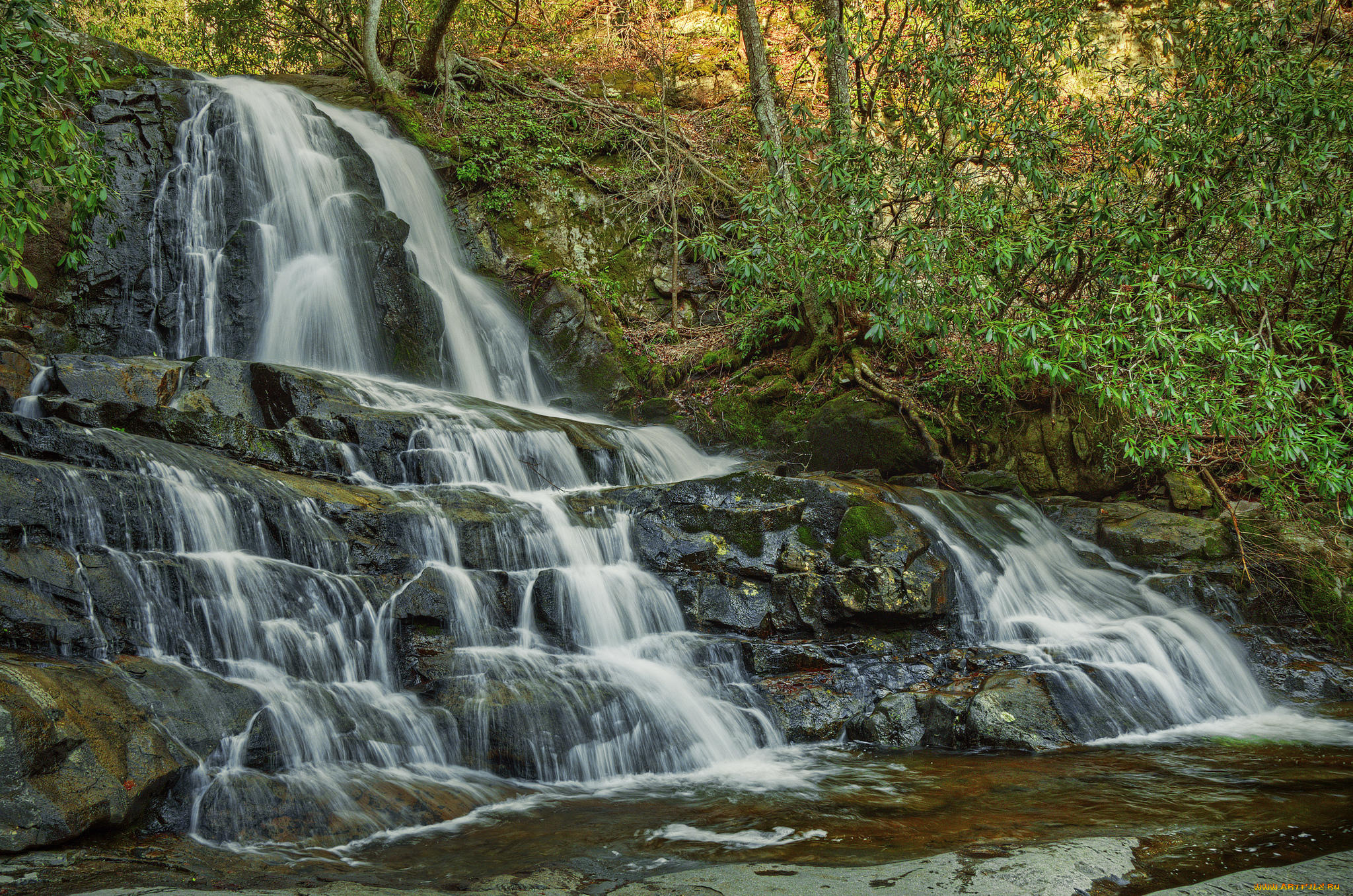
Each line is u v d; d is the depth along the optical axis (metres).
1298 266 9.96
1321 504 9.87
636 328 15.04
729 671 7.09
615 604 7.34
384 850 4.42
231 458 7.11
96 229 10.65
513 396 13.47
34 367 7.84
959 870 3.93
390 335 11.72
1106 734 6.76
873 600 7.73
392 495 7.44
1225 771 5.87
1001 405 12.09
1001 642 8.02
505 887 3.84
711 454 12.76
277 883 3.84
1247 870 3.91
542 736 5.70
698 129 16.89
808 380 13.11
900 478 11.27
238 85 12.93
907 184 11.30
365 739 5.37
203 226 11.52
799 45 16.83
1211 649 8.17
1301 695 8.08
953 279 10.43
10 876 3.64
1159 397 8.59
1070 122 11.63
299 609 5.99
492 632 6.80
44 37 6.68
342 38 17.58
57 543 5.36
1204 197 10.12
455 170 15.27
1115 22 15.76
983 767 6.03
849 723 6.91
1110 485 11.38
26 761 3.97
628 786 5.64
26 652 4.77
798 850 4.36
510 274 14.77
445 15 15.74
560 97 17.16
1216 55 11.41
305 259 11.89
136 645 5.22
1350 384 9.41
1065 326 8.98
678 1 19.14
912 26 13.65
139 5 18.39
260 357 11.04
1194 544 9.70
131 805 4.21
